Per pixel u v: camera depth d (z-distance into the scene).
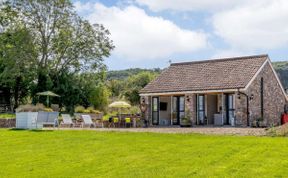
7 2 52.44
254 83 34.81
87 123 34.62
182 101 37.34
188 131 25.05
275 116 37.31
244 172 12.92
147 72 86.69
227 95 35.25
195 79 37.22
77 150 18.38
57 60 54.53
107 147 18.72
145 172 13.42
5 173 14.32
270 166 13.62
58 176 13.49
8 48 52.53
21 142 21.73
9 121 36.88
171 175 12.87
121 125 36.03
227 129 26.61
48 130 27.77
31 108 31.66
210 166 13.87
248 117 33.81
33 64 52.69
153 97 39.00
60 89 53.28
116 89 80.69
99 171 13.92
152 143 19.23
